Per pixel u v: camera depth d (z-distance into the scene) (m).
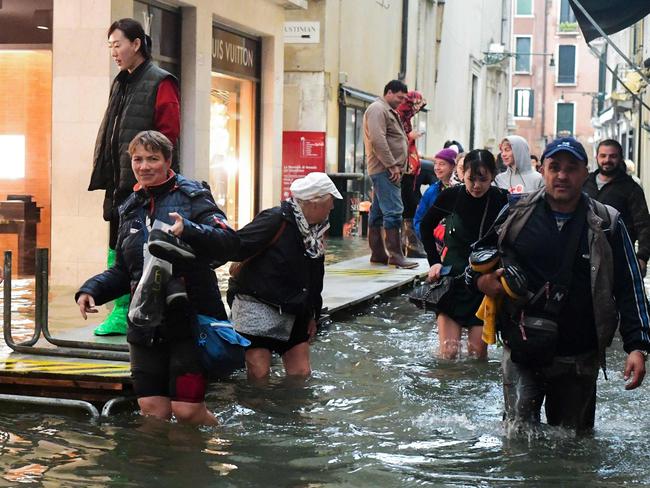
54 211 13.16
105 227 13.01
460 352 9.57
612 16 16.94
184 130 15.71
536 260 6.27
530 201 6.31
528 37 85.00
